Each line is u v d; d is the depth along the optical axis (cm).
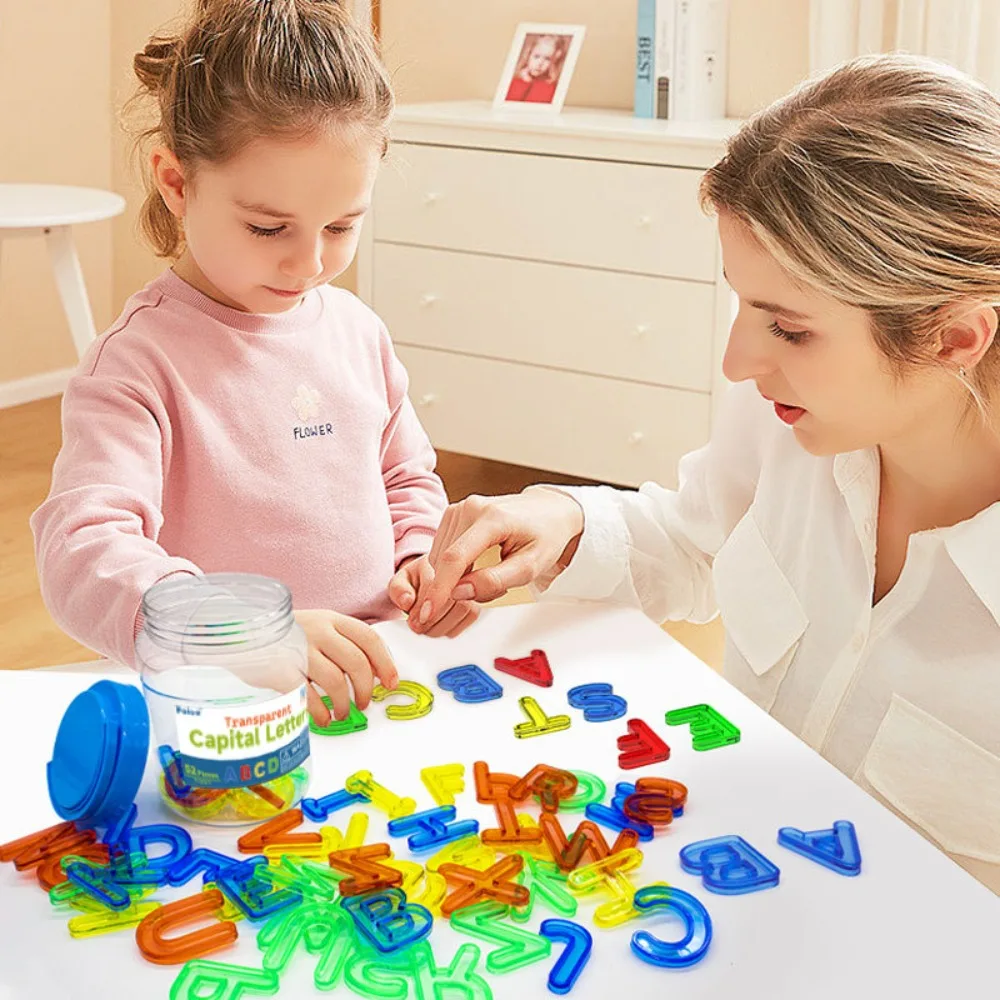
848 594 107
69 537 104
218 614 78
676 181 259
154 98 125
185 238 124
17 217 285
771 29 285
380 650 95
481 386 293
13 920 70
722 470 118
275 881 73
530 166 274
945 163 83
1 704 91
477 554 106
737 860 75
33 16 354
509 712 91
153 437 115
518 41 307
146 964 67
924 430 97
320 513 126
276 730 77
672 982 66
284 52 110
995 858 98
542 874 74
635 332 271
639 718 91
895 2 261
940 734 99
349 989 66
